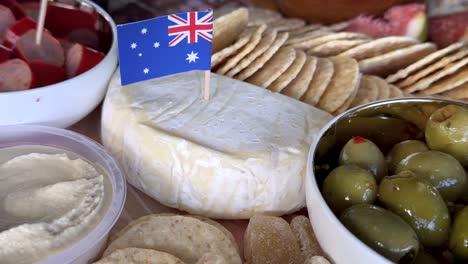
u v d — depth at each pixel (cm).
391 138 110
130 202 117
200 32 110
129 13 161
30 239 90
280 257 99
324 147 103
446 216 88
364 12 162
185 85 126
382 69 149
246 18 143
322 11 165
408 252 84
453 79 135
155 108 117
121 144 117
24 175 104
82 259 96
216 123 114
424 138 108
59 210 97
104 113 122
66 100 119
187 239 101
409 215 88
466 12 162
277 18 166
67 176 105
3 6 131
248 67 132
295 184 110
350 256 86
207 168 106
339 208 94
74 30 138
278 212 113
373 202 93
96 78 123
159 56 111
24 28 123
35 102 114
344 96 129
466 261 87
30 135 116
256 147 108
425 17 157
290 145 110
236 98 122
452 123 97
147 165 112
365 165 97
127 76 112
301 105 124
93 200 100
